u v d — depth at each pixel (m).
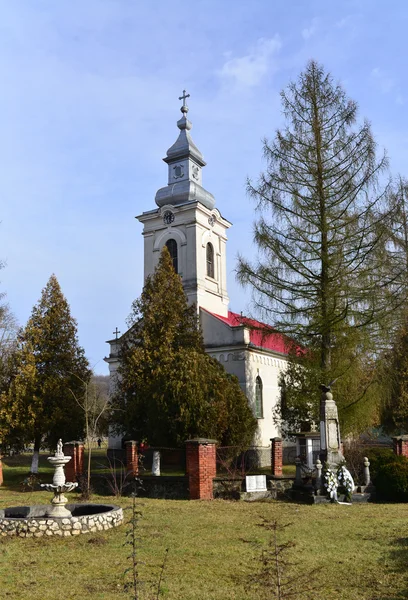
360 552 11.08
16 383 29.42
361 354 24.23
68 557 10.88
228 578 9.41
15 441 29.36
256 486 19.88
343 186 25.06
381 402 26.95
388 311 23.83
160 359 28.55
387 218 24.22
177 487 20.16
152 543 12.01
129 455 22.34
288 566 9.83
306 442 22.89
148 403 25.12
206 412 23.75
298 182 25.61
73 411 29.86
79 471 23.14
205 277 39.50
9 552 11.26
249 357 34.75
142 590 8.73
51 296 32.19
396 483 18.98
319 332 24.38
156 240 40.69
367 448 23.94
